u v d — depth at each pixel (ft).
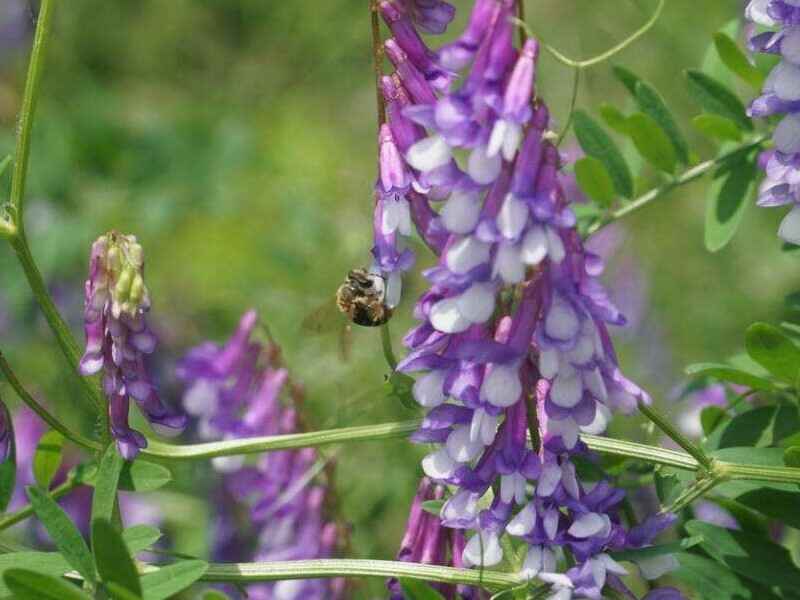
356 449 2.24
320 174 3.24
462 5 3.23
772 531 1.78
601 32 2.85
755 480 1.63
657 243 2.90
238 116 3.45
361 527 2.20
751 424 1.71
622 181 1.86
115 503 1.65
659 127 1.83
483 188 1.48
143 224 2.95
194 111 3.40
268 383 2.11
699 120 1.83
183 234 2.99
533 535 1.53
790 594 1.64
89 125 3.07
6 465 1.73
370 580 2.05
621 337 2.84
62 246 2.74
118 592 1.49
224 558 2.22
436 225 1.49
